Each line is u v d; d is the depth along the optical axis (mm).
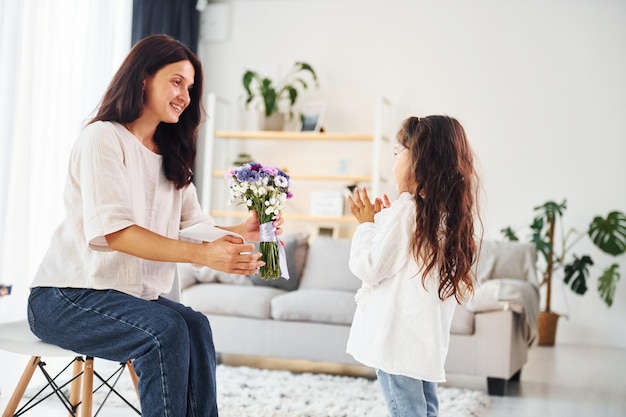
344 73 6402
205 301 4031
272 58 6562
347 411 3076
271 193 2111
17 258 3713
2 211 3613
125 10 5121
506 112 6086
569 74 6000
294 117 6449
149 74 1954
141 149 1974
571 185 5980
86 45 4410
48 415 2812
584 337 5922
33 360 2016
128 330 1764
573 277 5934
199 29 6520
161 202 2049
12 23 3637
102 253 1857
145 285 1977
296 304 3910
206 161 6129
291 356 3938
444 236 2084
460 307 3705
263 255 2107
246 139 6559
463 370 3678
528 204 6031
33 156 3889
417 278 2055
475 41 6148
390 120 6281
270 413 2986
